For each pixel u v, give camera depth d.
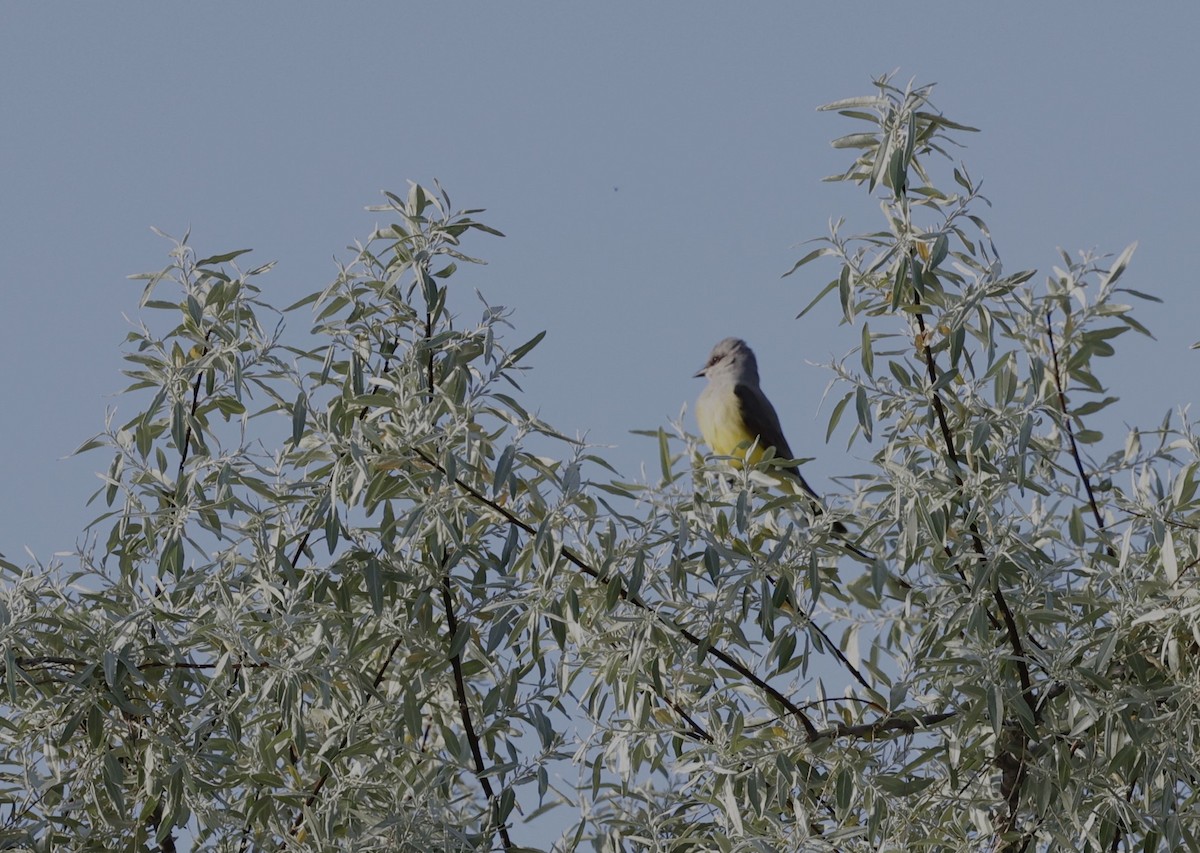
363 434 9.50
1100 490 11.23
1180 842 9.01
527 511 10.16
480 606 9.91
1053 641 9.89
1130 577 9.66
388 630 9.87
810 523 9.91
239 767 9.66
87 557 9.74
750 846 9.01
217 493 9.83
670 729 10.00
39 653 9.52
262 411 10.45
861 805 9.91
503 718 9.97
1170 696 9.19
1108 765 9.26
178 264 10.16
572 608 9.56
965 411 9.88
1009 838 9.43
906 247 9.56
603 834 9.95
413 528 9.27
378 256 10.41
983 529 9.75
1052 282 11.09
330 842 9.12
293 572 9.67
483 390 9.61
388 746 9.77
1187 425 10.61
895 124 9.39
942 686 10.25
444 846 9.07
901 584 10.32
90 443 9.91
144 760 9.84
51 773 10.22
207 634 9.59
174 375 9.95
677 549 9.57
